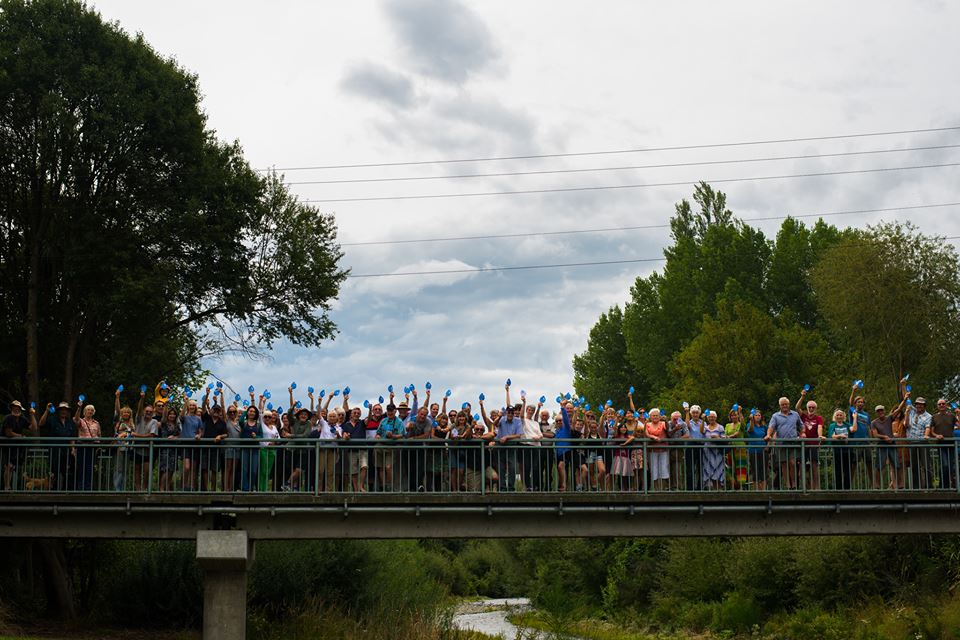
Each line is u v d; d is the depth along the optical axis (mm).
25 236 30156
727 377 51562
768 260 65125
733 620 35938
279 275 33688
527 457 21719
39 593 28984
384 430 21719
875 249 44125
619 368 78188
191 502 21016
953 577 30922
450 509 21375
